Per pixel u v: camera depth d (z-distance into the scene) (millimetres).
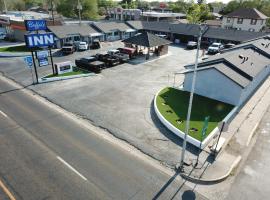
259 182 15477
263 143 19953
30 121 21500
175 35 67812
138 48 53156
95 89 29594
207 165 16578
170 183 14930
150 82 32969
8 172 15242
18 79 32188
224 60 28734
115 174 15445
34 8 130625
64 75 33688
